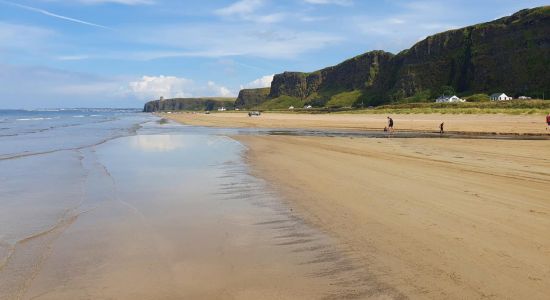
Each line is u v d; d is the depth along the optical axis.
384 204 10.39
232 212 10.27
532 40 160.75
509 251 6.86
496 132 39.81
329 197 11.44
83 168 18.12
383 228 8.40
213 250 7.49
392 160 19.09
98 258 7.12
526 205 9.88
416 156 20.66
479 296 5.32
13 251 7.52
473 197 10.85
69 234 8.57
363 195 11.52
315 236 8.14
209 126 63.91
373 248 7.27
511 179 13.52
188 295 5.60
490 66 169.00
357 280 5.96
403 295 5.41
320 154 22.09
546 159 18.89
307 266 6.61
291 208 10.45
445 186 12.45
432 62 196.38
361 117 89.56
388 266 6.42
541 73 151.00
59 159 21.33
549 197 10.73
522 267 6.20
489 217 8.88
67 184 14.36
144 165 18.92
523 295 5.33
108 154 23.61
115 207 10.97
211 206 10.95
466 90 177.00
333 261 6.78
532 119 57.19
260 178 14.97
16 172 17.06
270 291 5.69
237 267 6.63
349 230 8.39
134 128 56.88
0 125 62.59
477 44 181.12
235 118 108.06
